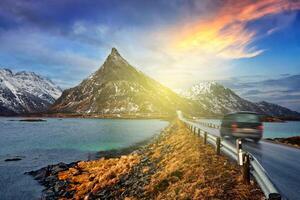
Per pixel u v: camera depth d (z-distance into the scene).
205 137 19.27
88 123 142.75
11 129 93.06
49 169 27.64
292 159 15.87
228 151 13.33
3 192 21.38
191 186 10.58
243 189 9.12
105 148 45.16
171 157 19.17
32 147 46.47
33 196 20.36
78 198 18.11
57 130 87.56
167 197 11.08
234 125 22.33
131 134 71.62
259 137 21.95
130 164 23.34
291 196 8.91
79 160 34.66
